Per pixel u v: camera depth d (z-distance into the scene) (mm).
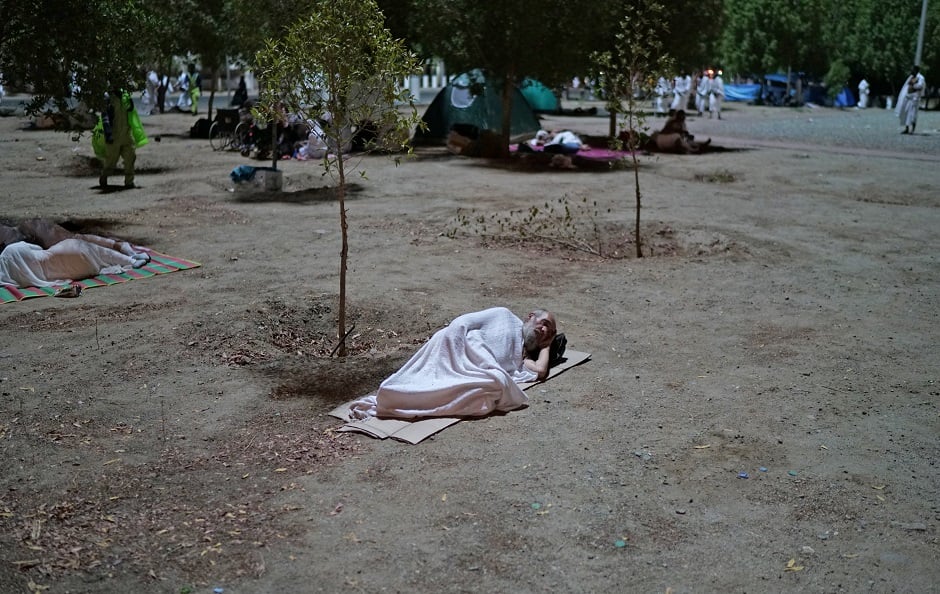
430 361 5836
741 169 19469
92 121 16234
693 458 5113
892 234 12250
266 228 12281
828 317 8133
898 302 8695
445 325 7746
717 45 25625
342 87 6648
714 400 6016
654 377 6461
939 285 9414
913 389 6297
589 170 19688
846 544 4207
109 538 4191
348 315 8062
